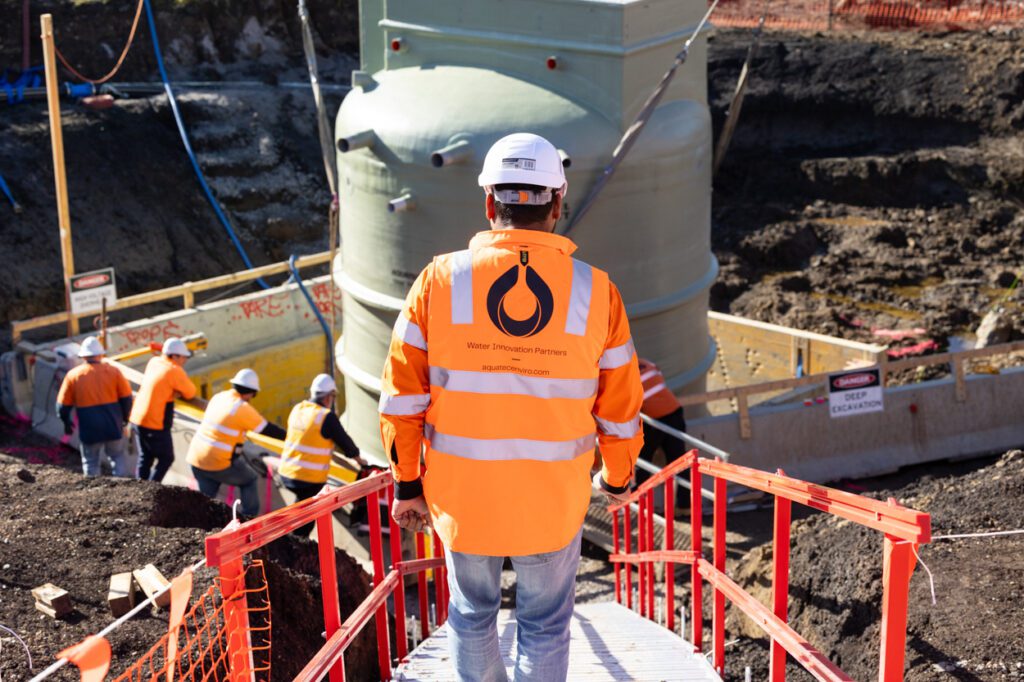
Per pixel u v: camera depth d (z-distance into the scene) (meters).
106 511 7.29
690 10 11.83
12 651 5.30
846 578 6.57
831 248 24.16
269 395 16.84
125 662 5.18
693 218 12.26
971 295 21.58
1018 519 6.87
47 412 14.04
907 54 27.94
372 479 4.28
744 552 10.59
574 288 2.97
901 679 2.85
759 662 6.89
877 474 12.61
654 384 10.98
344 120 12.23
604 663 5.27
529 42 11.33
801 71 27.94
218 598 5.75
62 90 23.69
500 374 2.95
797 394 14.47
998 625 5.44
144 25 25.58
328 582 3.73
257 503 10.25
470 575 3.20
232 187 24.16
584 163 11.04
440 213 11.41
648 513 7.11
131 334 15.17
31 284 19.84
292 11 27.88
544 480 3.01
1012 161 25.48
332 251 13.54
